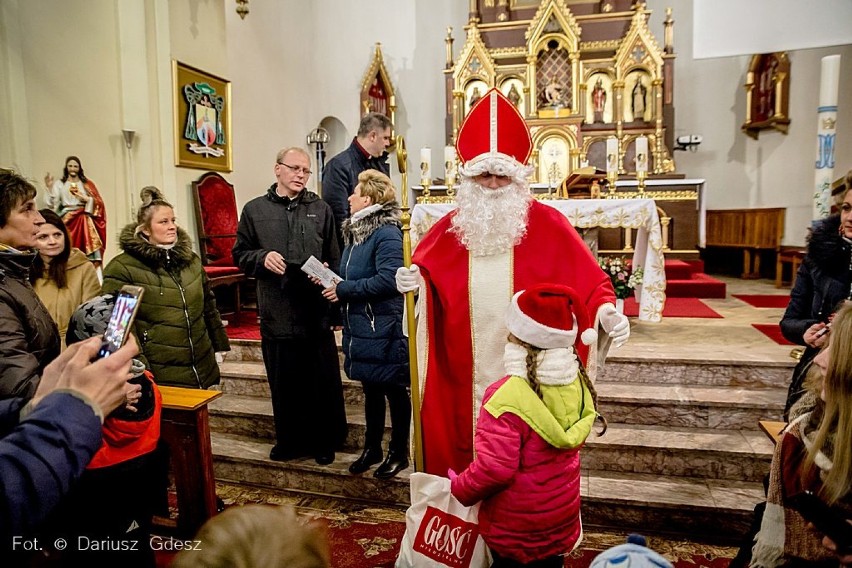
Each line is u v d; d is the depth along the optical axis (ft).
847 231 7.34
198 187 16.97
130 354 3.23
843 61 23.38
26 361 4.86
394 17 26.58
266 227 9.82
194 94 16.80
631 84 25.05
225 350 10.23
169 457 8.79
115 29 15.75
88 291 8.94
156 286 9.04
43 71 14.57
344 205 11.21
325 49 24.99
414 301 7.36
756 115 25.38
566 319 5.29
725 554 8.40
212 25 17.58
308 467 10.30
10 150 14.06
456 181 21.42
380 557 8.39
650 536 8.89
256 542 2.31
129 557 5.98
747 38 14.89
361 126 11.35
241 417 11.88
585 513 9.25
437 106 27.25
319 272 9.05
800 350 12.03
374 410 9.95
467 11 27.04
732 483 9.58
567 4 25.89
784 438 4.75
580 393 5.61
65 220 14.05
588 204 13.46
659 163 24.49
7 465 2.68
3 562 3.61
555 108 25.49
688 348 12.62
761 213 24.56
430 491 6.33
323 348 10.25
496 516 5.49
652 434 10.43
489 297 7.11
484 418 5.36
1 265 5.29
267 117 21.54
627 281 13.82
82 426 2.88
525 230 7.13
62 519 5.58
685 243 21.91
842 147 23.58
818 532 3.96
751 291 21.33
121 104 15.99
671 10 25.39
